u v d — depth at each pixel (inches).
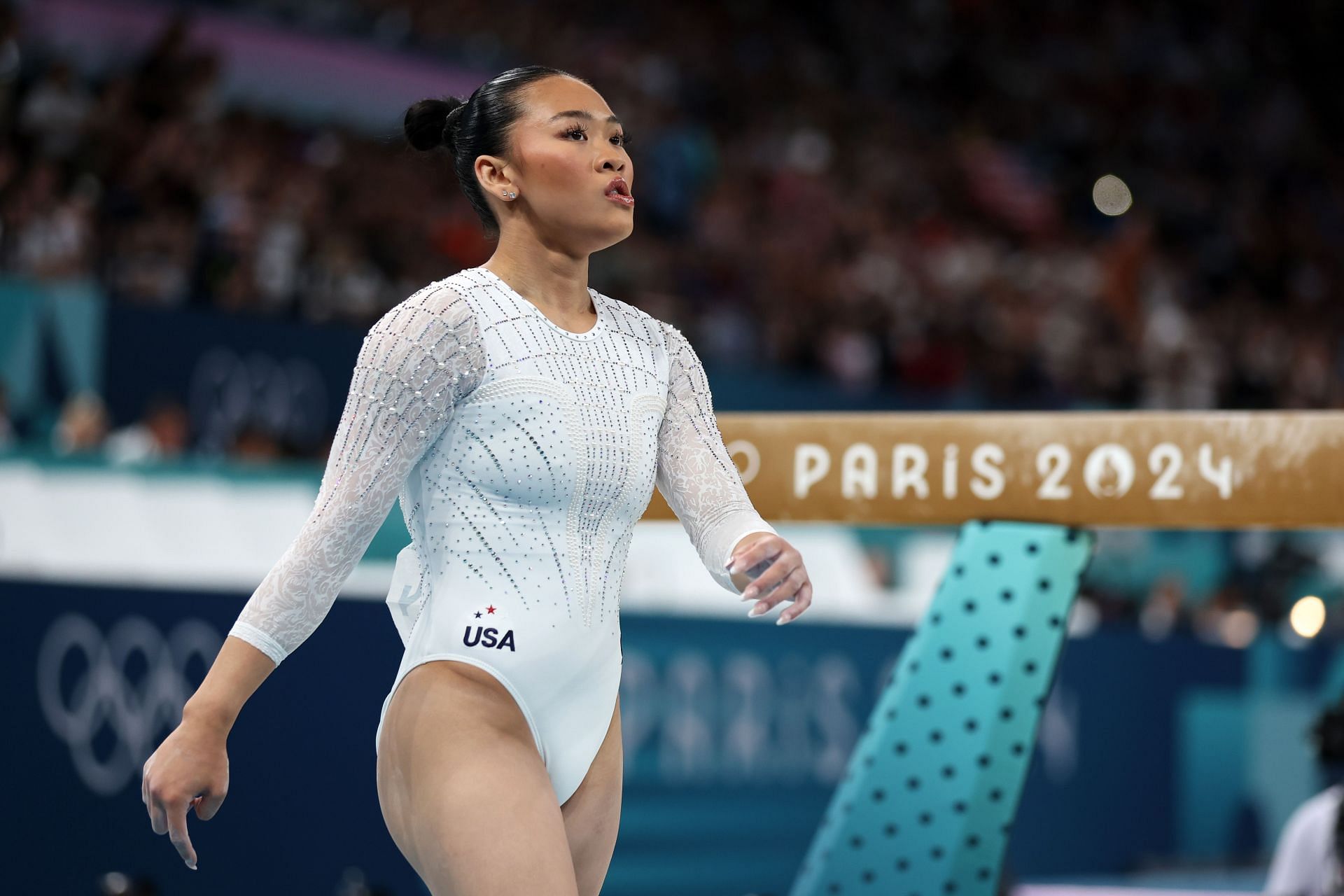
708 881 627.2
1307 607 922.1
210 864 483.2
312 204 1123.3
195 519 669.9
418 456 238.5
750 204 1509.6
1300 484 289.1
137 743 506.6
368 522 234.4
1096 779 769.6
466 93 1354.6
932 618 306.7
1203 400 1574.8
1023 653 299.1
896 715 304.2
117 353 858.1
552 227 250.4
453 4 1412.4
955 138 1854.1
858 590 824.3
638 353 257.6
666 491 265.1
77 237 945.5
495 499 240.8
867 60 1886.1
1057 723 754.2
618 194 251.3
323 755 508.1
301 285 1038.4
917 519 312.8
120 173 1027.3
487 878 220.4
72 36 1093.8
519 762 230.8
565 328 250.7
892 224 1619.1
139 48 1125.7
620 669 253.3
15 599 480.4
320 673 509.7
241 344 900.6
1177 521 295.6
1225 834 826.8
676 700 622.2
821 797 671.8
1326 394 1814.7
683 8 1720.0
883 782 302.4
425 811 228.7
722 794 634.2
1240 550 1042.7
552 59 1472.7
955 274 1563.7
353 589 542.3
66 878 482.0
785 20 1824.6
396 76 1296.8
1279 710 858.1
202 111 1117.1
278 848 493.4
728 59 1710.1
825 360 1317.7
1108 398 1473.9
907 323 1418.6
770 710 655.8
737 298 1368.1
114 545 642.2
